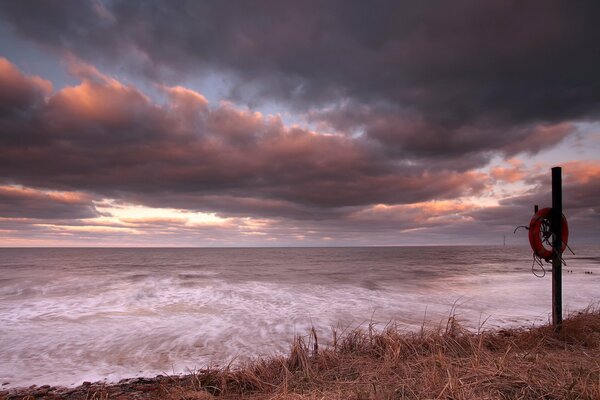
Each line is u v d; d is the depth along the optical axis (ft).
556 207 25.12
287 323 37.04
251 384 17.38
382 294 57.77
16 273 97.76
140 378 21.83
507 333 28.94
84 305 47.80
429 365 17.31
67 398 18.75
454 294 57.67
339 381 16.31
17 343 29.73
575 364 17.21
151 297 54.60
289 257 238.89
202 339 31.12
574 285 69.31
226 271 112.47
